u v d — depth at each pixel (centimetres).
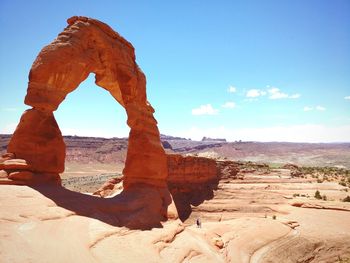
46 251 971
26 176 1435
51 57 1603
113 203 1599
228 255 1750
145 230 1501
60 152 1628
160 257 1287
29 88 1573
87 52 1817
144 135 2069
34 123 1549
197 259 1456
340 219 2727
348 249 2064
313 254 2052
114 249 1178
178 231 1694
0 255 872
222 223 2427
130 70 2070
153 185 2033
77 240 1120
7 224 1046
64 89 1683
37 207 1229
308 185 4538
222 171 4559
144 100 2198
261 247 2050
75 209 1359
